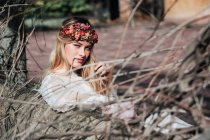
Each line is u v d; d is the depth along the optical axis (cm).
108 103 242
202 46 206
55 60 341
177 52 228
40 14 431
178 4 1819
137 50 224
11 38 419
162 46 1086
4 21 422
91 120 276
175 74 215
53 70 338
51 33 1559
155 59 1009
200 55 206
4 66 403
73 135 260
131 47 1347
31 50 1217
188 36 1054
